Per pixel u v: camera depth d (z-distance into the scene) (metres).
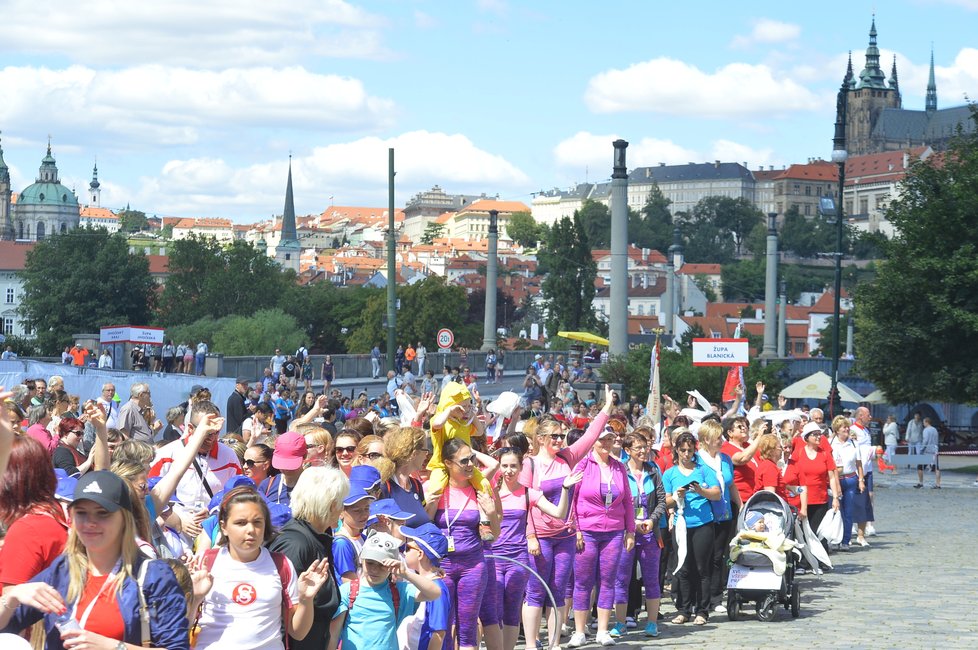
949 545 22.09
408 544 8.69
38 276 130.12
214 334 116.44
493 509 9.78
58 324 128.25
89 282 128.38
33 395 17.27
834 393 42.34
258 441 10.90
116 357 53.69
